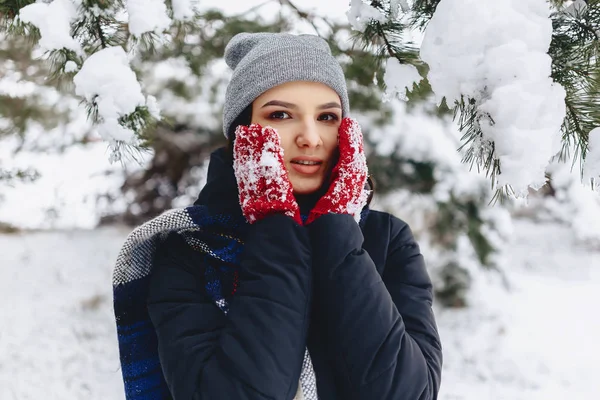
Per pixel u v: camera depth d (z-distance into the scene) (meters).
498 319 4.77
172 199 6.16
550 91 0.84
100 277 5.71
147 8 1.17
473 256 4.65
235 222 1.13
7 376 3.69
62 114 3.74
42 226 7.12
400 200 4.24
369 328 0.95
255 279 0.98
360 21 1.24
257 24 2.80
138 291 1.18
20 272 5.79
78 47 1.20
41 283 5.55
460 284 4.82
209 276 1.09
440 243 4.55
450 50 0.85
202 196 1.20
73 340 4.33
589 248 7.72
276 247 1.00
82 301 5.05
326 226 1.01
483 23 0.83
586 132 1.01
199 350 0.96
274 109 1.08
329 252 0.99
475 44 0.84
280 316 0.94
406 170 4.09
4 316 4.69
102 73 1.15
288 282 0.97
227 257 1.09
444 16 0.85
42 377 3.72
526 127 0.82
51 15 1.15
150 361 1.18
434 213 4.27
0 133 3.43
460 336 4.46
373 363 0.93
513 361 3.99
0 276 5.64
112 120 1.17
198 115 4.88
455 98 0.88
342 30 2.42
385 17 1.23
